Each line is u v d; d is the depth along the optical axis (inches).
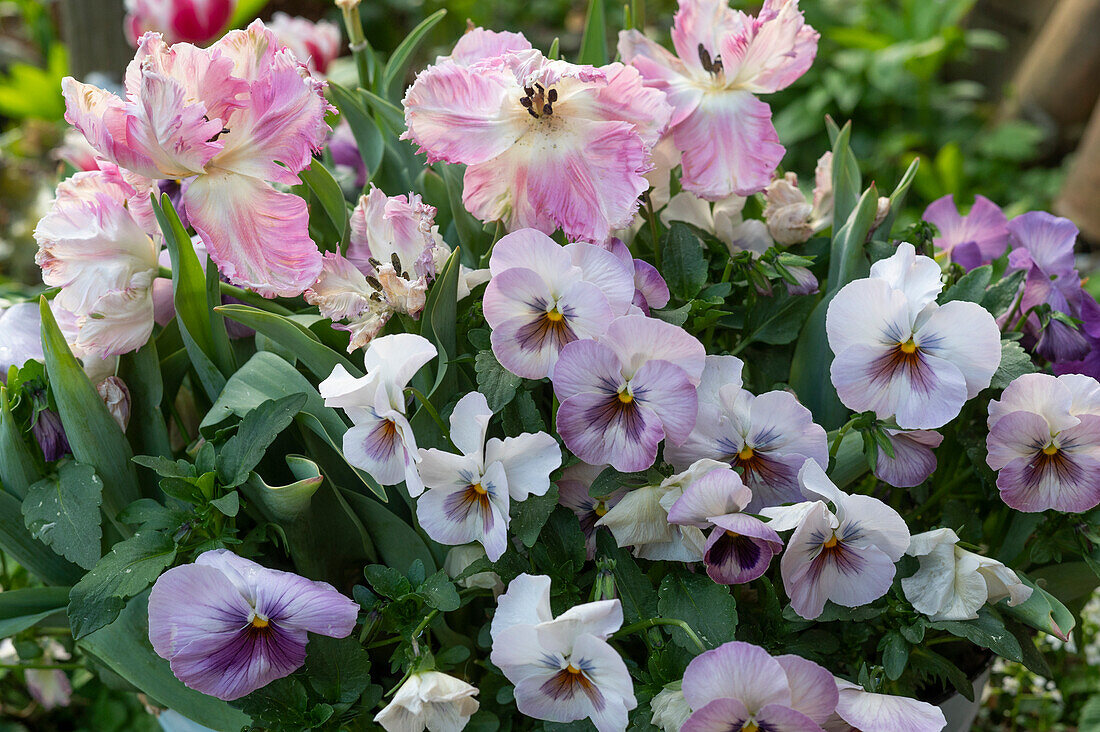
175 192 27.2
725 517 23.7
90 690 36.4
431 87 24.6
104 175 26.0
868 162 85.1
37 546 26.9
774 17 26.0
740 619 25.6
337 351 26.3
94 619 24.2
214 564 24.3
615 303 24.5
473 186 25.3
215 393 26.5
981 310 24.3
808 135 88.9
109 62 73.9
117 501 26.3
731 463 25.0
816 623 25.9
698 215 27.8
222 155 24.5
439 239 25.3
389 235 25.0
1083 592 27.4
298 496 24.7
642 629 24.7
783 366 27.4
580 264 24.5
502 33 27.1
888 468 25.3
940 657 25.5
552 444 24.3
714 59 26.6
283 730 24.7
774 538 23.5
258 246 24.6
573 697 24.2
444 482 24.6
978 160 85.2
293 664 24.6
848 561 24.4
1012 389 25.0
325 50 37.6
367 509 26.1
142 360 26.5
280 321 24.8
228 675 24.3
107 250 25.9
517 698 24.0
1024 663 25.9
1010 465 25.2
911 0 87.7
